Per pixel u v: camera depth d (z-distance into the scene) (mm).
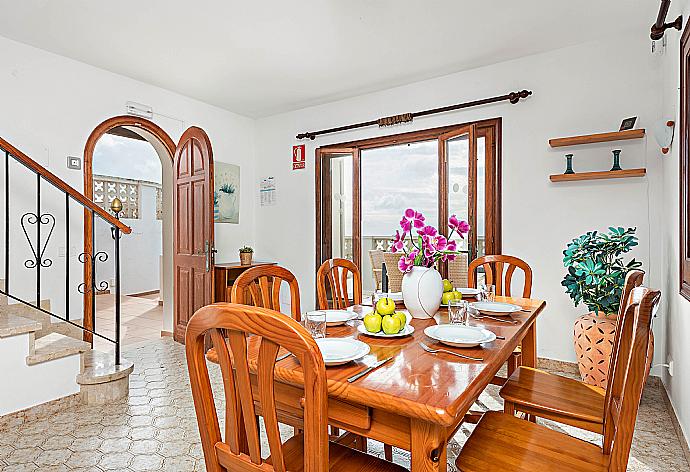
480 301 2471
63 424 2586
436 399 1103
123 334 4898
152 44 3537
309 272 5211
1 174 3383
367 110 4750
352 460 1337
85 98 3912
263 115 5512
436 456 1114
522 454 1388
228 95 4777
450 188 4160
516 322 1988
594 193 3482
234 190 5387
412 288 2080
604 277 2838
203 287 4148
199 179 4195
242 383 970
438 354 1494
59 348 2801
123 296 7957
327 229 5059
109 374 2910
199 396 1062
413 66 3990
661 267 3217
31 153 3564
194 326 1009
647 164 3285
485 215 3980
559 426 2643
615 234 2941
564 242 3605
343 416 1270
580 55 3549
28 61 3549
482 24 3215
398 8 2980
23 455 2232
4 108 3420
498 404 2846
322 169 5094
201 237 4180
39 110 3617
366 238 4812
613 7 2980
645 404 2908
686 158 2299
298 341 850
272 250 5523
